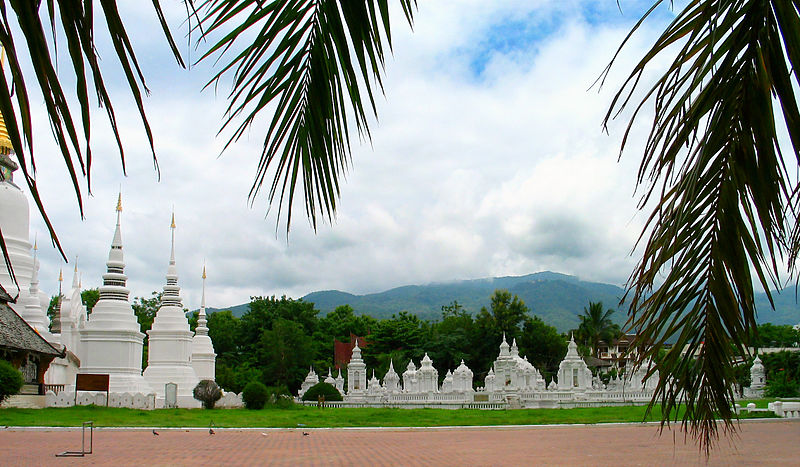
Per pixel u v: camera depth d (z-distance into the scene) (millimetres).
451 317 106062
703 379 5480
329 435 28031
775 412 36500
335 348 102125
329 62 5168
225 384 75375
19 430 28016
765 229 5059
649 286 5203
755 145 4965
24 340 39656
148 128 3457
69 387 48281
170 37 3363
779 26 4676
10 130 3102
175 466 17188
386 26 4660
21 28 3156
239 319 108188
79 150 3258
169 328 53969
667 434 27703
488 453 20625
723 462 18125
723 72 4918
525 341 97188
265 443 23969
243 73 4984
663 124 4980
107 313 47406
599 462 18203
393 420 37250
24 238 52594
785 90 4805
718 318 5293
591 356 101125
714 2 4762
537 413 42875
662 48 4867
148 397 43438
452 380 65875
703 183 5160
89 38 3291
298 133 5430
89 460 18203
